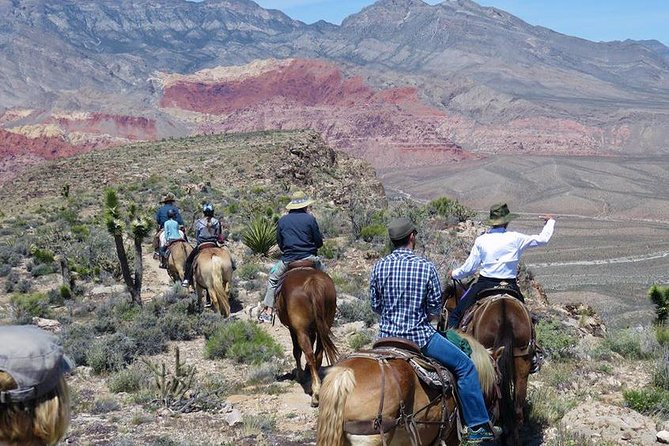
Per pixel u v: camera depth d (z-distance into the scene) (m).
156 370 11.77
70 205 57.41
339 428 5.85
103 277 26.22
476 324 9.16
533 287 23.59
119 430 9.96
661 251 137.25
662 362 12.61
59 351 3.18
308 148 89.56
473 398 6.99
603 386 12.09
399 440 6.20
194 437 9.59
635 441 9.39
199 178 75.62
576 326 18.12
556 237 163.88
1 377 3.00
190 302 18.47
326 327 11.23
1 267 28.44
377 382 6.08
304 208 12.13
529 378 12.45
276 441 9.50
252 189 67.94
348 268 27.17
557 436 9.45
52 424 3.12
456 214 40.91
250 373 13.13
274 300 11.95
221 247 17.94
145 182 71.56
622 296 85.75
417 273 6.94
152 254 31.33
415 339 6.94
